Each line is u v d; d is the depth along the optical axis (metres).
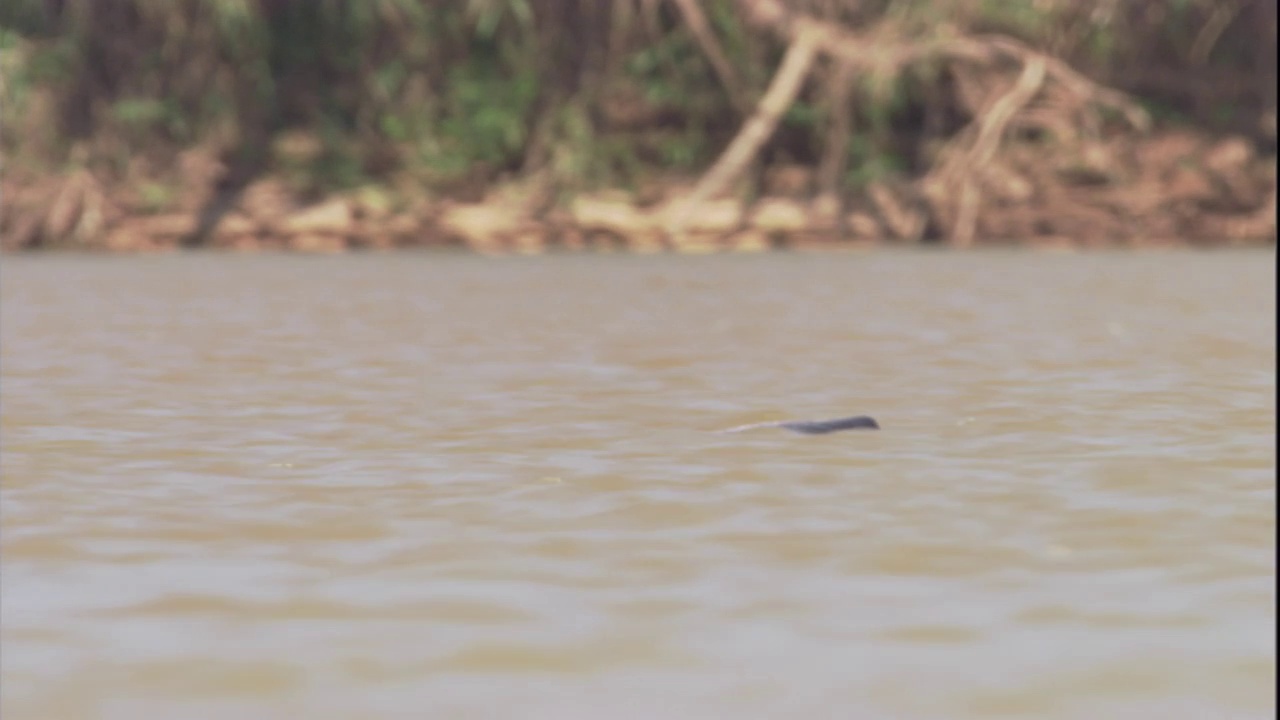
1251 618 26.64
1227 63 171.12
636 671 24.39
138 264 136.88
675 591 28.53
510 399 52.44
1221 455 41.12
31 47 165.38
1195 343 70.06
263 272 124.44
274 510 35.00
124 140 166.38
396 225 161.75
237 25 166.25
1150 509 34.66
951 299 95.94
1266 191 165.25
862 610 27.36
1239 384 55.69
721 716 22.59
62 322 82.69
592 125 169.12
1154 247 159.50
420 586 28.88
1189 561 30.31
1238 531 32.59
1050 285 107.50
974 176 162.62
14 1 168.25
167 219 161.50
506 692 23.53
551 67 170.25
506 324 80.06
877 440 43.56
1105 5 165.75
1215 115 169.62
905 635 26.02
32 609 27.50
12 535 32.69
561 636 25.98
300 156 168.25
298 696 23.41
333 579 29.38
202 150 166.25
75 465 40.38
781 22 164.12
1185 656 24.81
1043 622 26.61
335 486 37.59
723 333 75.06
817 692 23.47
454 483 37.88
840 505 35.28
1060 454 41.41
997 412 49.09
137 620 26.89
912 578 29.34
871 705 22.95
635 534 32.69
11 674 24.27
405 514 34.59
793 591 28.50
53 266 134.50
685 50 170.25
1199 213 163.75
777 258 141.12
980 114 164.12
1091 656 24.88
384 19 169.88
